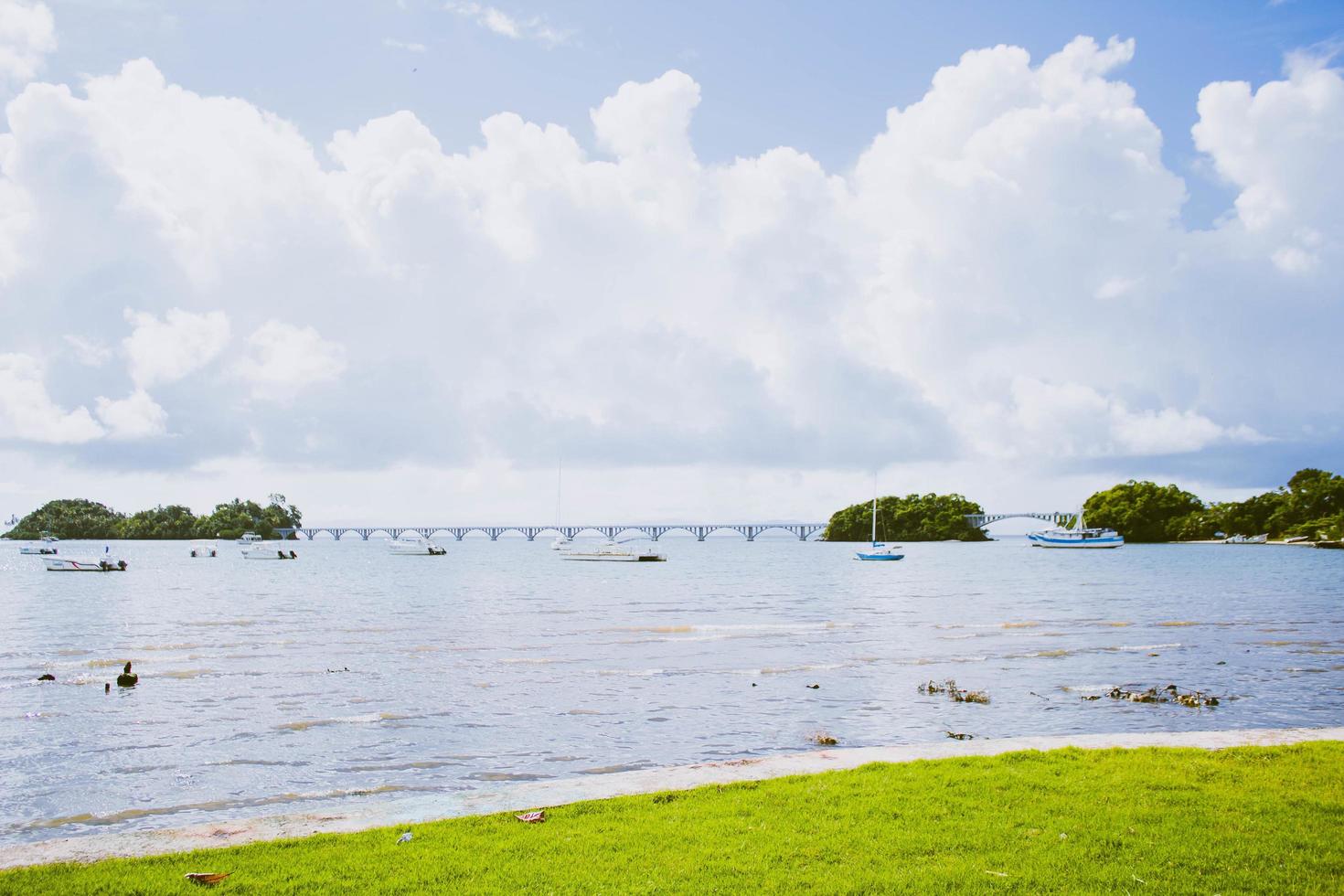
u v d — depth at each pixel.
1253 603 61.16
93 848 10.48
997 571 120.19
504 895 8.60
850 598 70.19
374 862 9.59
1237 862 9.27
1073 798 11.63
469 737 19.83
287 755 18.33
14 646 38.91
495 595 76.06
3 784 16.27
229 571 135.38
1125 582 90.06
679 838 10.25
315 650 36.34
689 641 39.09
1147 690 24.80
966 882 8.74
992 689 25.39
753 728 20.50
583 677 28.12
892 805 11.46
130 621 52.62
